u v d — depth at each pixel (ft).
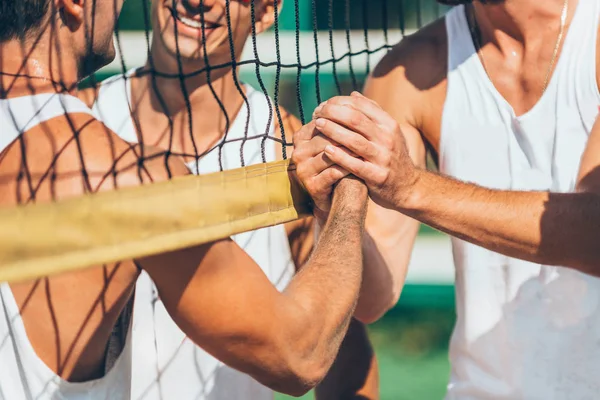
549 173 9.49
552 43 9.41
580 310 9.37
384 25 11.10
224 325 6.55
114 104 10.11
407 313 25.82
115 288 6.61
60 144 6.21
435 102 10.05
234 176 7.28
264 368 6.77
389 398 19.40
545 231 8.55
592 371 9.38
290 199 8.35
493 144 9.71
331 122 8.18
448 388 10.23
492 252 9.69
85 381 6.79
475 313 9.81
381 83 10.44
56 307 6.50
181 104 9.87
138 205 6.19
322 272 7.27
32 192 6.11
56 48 6.66
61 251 5.73
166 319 9.50
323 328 6.96
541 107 9.46
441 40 10.19
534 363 9.53
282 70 25.29
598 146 8.86
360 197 8.20
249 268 6.82
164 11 9.53
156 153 6.75
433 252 27.07
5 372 6.57
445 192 8.70
